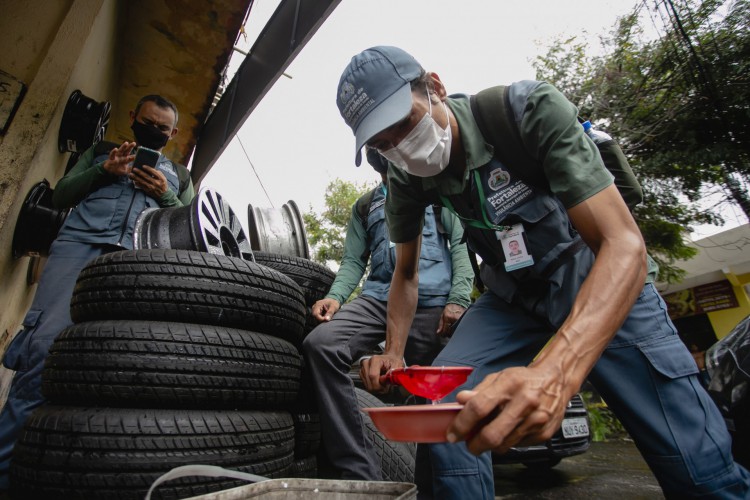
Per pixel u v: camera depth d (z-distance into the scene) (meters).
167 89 5.44
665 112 6.66
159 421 1.31
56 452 1.24
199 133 6.44
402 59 1.17
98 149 2.48
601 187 0.96
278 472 1.53
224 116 5.62
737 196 6.71
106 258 1.56
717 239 8.95
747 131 6.25
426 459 1.35
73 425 1.27
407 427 0.70
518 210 1.23
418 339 2.19
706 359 1.76
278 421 1.58
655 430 1.09
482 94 1.26
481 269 1.57
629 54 7.13
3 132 2.54
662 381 1.10
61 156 3.30
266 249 3.04
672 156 6.59
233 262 1.63
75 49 2.84
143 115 2.39
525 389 0.66
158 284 1.49
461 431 0.65
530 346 1.42
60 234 2.09
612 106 7.16
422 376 0.94
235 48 6.08
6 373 2.85
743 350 1.59
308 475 1.94
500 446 0.65
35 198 2.74
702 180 6.79
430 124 1.17
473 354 1.39
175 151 6.73
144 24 4.55
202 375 1.40
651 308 1.16
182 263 1.54
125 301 1.47
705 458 1.05
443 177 1.34
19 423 1.71
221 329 1.51
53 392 1.40
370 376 1.59
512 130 1.17
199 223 1.91
